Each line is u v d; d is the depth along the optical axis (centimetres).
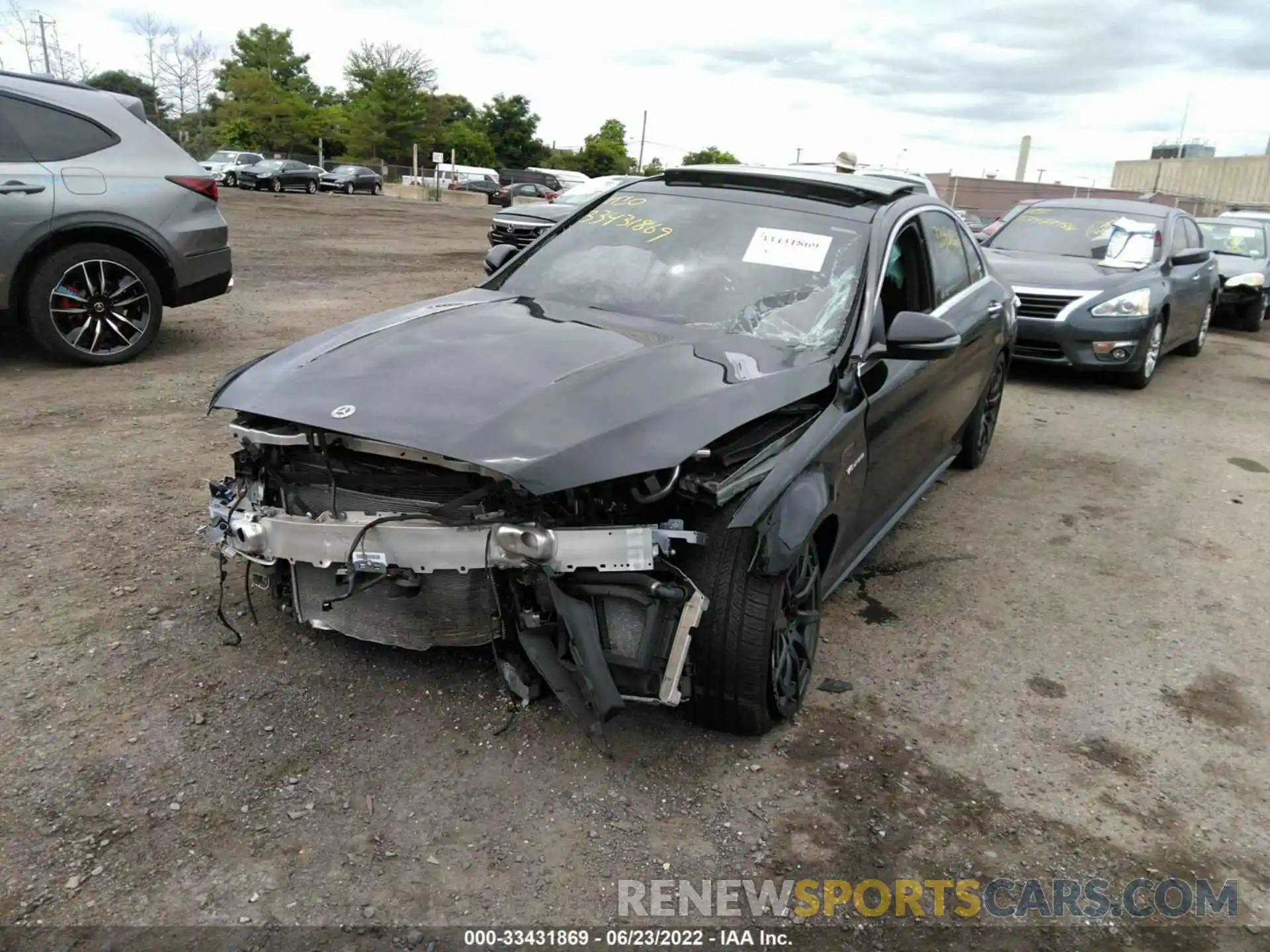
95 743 287
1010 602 439
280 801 269
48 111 689
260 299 1066
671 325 361
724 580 287
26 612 356
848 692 350
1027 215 1031
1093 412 822
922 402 429
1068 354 886
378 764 286
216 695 313
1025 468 647
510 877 249
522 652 303
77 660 327
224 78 8394
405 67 8106
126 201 713
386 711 311
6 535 418
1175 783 313
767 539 283
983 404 600
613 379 296
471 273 1452
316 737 296
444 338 333
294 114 7831
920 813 288
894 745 320
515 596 281
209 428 586
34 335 695
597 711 269
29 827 252
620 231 422
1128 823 291
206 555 410
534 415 274
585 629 271
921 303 444
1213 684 378
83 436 556
